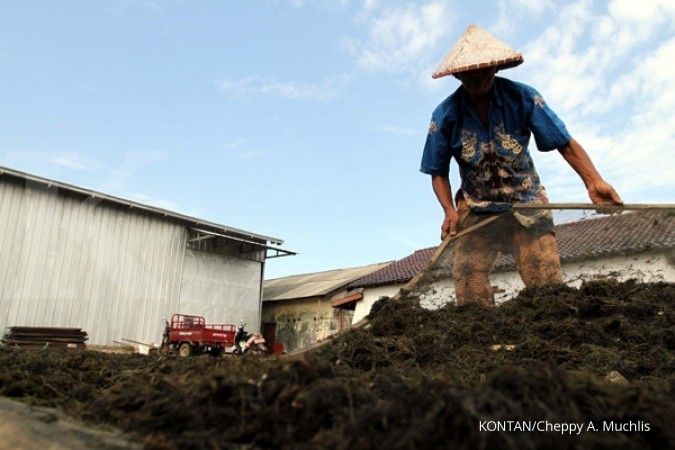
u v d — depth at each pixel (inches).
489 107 127.8
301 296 817.5
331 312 776.3
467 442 35.4
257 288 773.3
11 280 551.2
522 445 34.3
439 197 138.9
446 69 121.7
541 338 96.0
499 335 99.3
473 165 132.4
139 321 644.7
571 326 96.3
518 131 128.7
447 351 93.7
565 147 123.0
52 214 590.9
